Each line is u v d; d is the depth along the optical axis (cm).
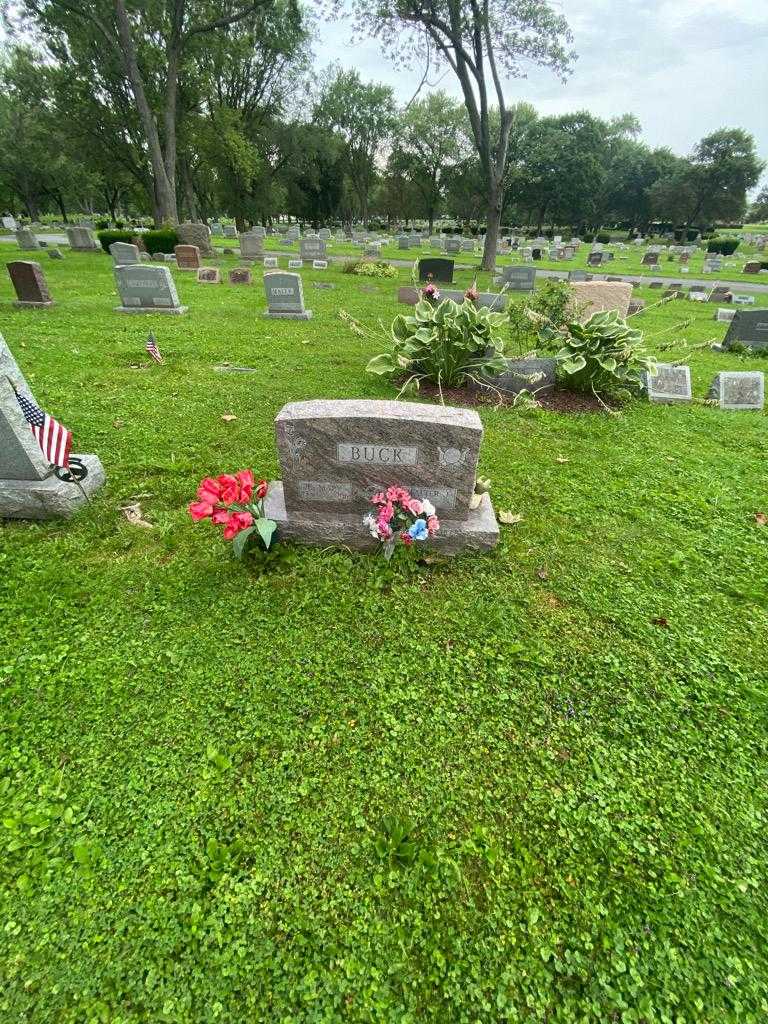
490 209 2252
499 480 495
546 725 264
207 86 3016
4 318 1016
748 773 248
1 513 399
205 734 250
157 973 176
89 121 2977
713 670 301
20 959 177
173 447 520
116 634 302
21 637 298
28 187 5347
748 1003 177
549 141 4925
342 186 6044
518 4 1817
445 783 236
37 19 2478
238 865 204
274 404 636
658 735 263
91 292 1363
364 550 379
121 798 224
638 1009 174
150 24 2505
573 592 354
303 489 369
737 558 400
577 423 643
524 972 181
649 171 7100
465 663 294
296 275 1111
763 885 207
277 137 4459
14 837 209
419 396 691
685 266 3066
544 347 759
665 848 218
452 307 694
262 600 329
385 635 309
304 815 221
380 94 5462
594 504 464
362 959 182
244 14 2380
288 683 277
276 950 183
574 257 3678
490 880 205
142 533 392
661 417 684
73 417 579
